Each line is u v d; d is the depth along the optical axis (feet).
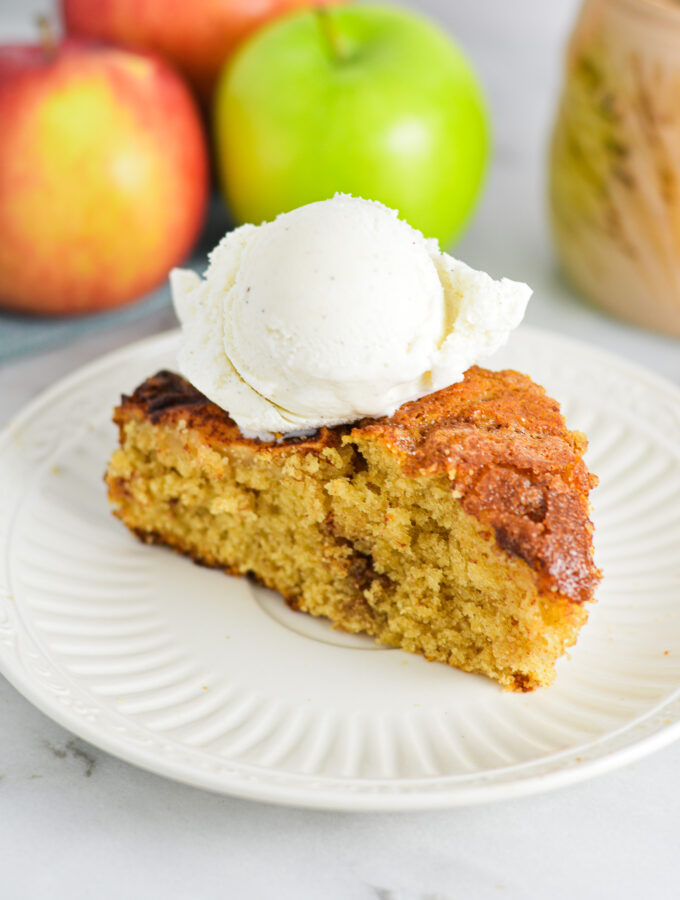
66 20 1.27
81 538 0.95
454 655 0.86
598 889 0.74
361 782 0.73
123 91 1.11
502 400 0.90
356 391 0.84
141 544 0.96
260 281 0.84
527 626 0.82
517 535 0.81
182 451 0.92
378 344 0.82
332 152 1.11
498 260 1.32
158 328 1.22
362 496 0.88
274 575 0.93
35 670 0.80
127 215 1.13
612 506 0.97
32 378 1.14
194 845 0.76
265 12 1.25
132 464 0.95
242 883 0.74
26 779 0.79
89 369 1.07
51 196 1.10
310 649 0.88
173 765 0.73
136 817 0.77
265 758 0.77
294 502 0.91
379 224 0.84
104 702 0.79
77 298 1.17
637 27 1.05
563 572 0.80
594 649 0.85
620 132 1.10
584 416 1.05
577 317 1.24
